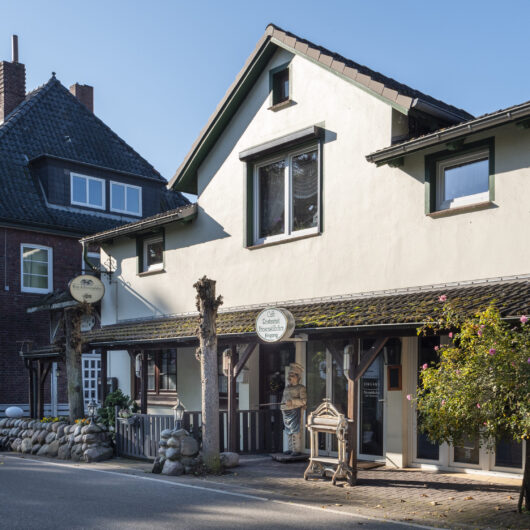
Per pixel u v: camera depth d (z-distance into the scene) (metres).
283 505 8.38
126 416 13.38
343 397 12.42
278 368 13.87
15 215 21.03
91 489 9.58
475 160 10.48
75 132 25.25
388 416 11.43
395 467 11.24
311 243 12.84
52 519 7.57
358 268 11.93
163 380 17.05
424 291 10.80
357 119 12.15
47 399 21.52
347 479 9.73
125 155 26.12
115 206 24.45
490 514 7.67
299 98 13.29
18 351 20.98
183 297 16.11
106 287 18.94
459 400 7.20
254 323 11.98
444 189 10.91
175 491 9.38
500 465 10.05
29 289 21.44
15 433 15.80
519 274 9.65
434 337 10.95
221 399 15.02
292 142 13.23
